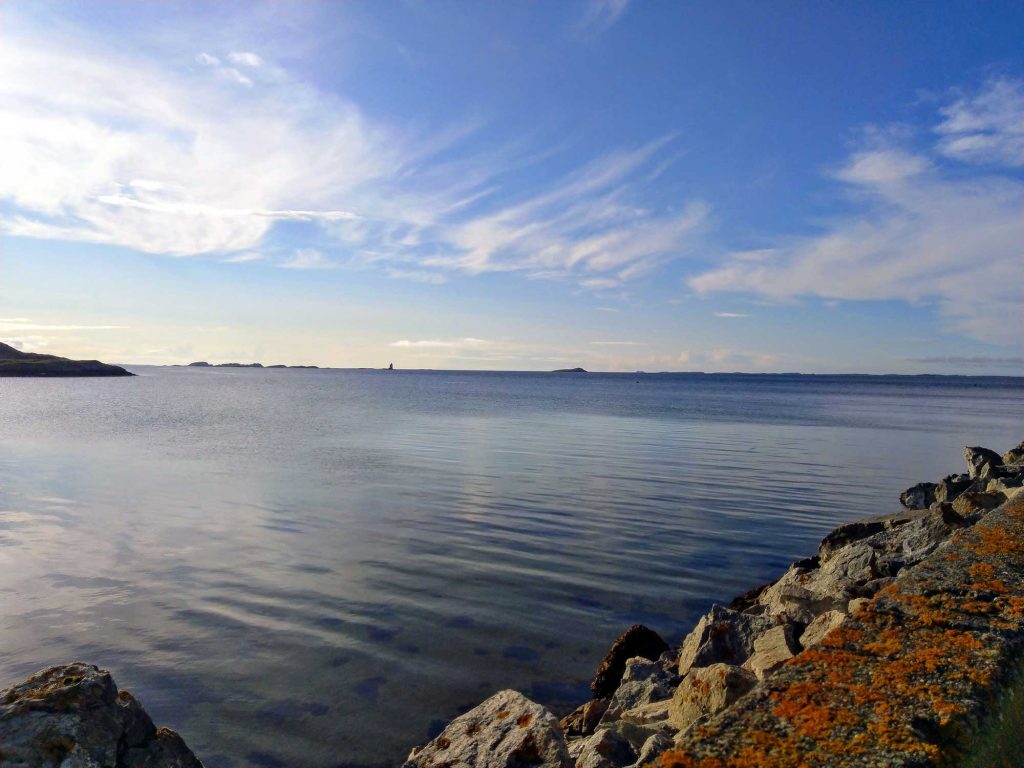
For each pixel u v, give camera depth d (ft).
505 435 127.13
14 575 40.93
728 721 8.68
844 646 10.66
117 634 32.17
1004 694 9.18
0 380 492.95
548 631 33.12
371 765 22.17
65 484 72.64
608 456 97.60
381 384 524.52
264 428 139.03
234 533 51.34
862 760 7.49
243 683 27.48
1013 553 15.17
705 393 397.80
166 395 294.87
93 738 11.74
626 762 16.47
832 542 39.01
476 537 50.34
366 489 69.67
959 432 143.23
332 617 34.45
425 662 29.53
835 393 424.46
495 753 16.22
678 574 42.24
